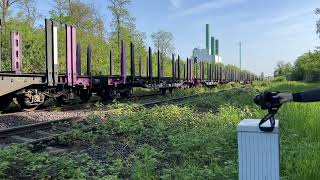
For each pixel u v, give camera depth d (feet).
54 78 48.75
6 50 89.51
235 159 21.04
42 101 50.39
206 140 24.75
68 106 54.44
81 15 146.72
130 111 42.29
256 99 9.34
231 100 63.00
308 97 8.81
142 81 80.23
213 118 35.88
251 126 9.53
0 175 18.33
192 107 51.78
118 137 29.40
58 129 32.35
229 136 26.21
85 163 20.51
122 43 71.00
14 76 43.55
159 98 80.74
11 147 21.70
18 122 37.35
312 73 330.34
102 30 152.46
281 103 9.02
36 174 18.86
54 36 48.85
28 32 100.12
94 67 111.04
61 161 19.36
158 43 207.31
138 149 23.31
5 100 47.70
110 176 17.52
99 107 52.39
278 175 9.39
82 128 30.35
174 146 23.65
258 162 9.53
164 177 17.26
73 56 53.98
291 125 30.14
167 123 34.27
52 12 138.31
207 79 151.23
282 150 21.03
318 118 32.14
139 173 17.85
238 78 271.28
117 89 71.00
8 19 104.12
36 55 96.99
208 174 17.66
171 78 102.01
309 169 17.61
